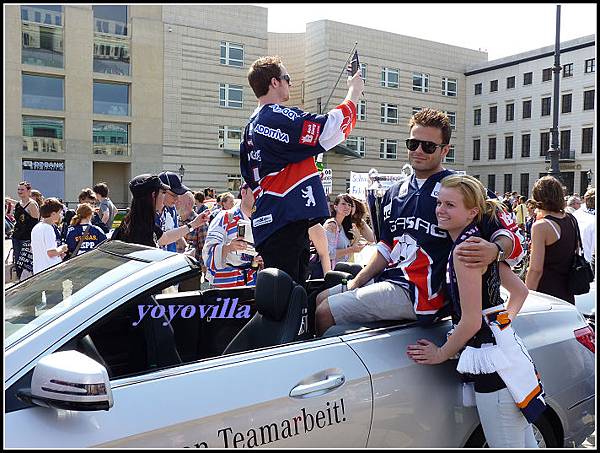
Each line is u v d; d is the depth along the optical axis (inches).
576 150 1753.2
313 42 1466.5
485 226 98.2
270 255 126.8
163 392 76.4
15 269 314.5
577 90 1745.8
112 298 81.7
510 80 1883.6
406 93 1668.3
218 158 1432.1
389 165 1594.5
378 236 119.6
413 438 94.6
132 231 146.8
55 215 245.6
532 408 93.3
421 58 1732.3
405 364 95.9
